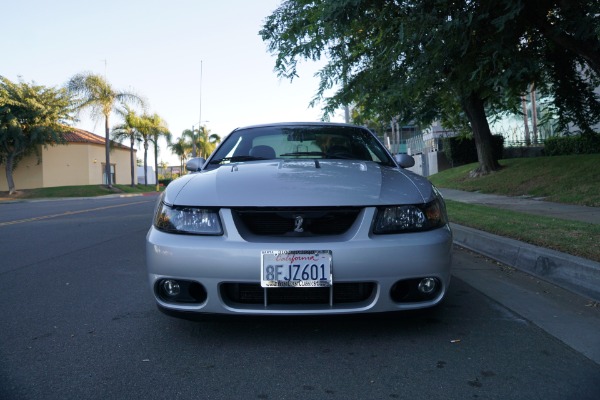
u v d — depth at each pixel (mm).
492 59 7777
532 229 6242
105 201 21984
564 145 18969
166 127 41500
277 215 2980
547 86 13711
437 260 2979
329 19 8055
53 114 31297
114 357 2988
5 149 30859
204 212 3025
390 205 3020
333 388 2537
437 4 7344
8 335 3428
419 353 2961
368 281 2887
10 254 6797
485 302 4016
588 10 6957
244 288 2975
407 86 9461
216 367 2809
